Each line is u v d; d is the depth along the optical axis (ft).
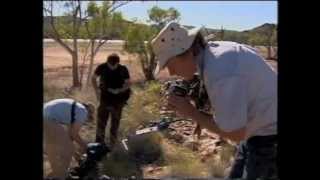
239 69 8.21
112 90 22.17
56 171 8.34
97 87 22.33
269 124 8.36
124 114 20.92
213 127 8.86
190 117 8.91
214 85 8.24
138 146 18.45
